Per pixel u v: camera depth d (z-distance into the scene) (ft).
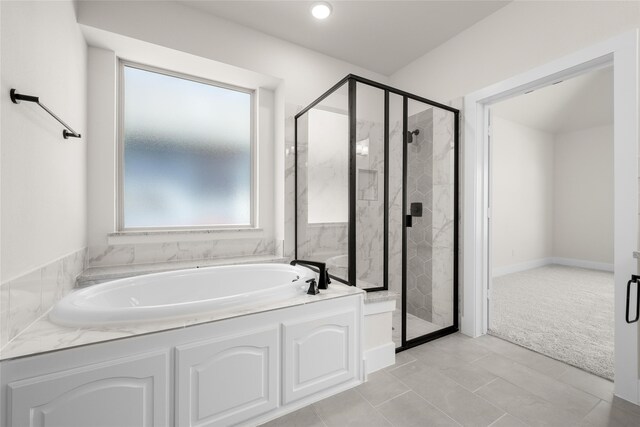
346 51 9.09
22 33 3.67
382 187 7.24
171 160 8.07
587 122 16.46
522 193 16.83
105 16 6.23
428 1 6.97
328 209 7.41
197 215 8.43
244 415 4.45
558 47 6.11
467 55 7.97
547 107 14.87
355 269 6.66
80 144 6.09
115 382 3.62
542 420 4.63
